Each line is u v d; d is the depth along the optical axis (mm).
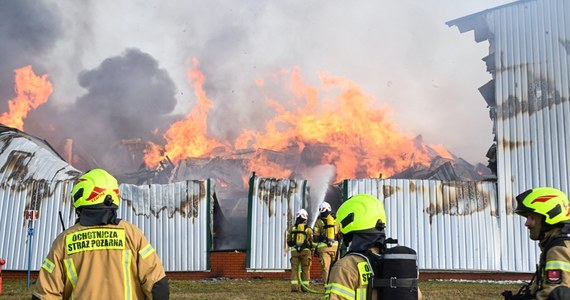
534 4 18344
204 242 17781
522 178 17453
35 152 19406
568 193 17000
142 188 18266
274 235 17734
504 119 17938
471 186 17656
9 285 15422
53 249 3791
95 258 3777
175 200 18094
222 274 17609
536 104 17734
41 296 3693
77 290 3725
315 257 17172
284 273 17594
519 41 18297
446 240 17312
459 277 17125
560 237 3617
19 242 18109
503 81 18203
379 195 17578
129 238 3883
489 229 17328
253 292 12891
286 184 18078
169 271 17734
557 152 17266
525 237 17125
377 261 3443
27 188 18547
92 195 3834
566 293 3418
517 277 16984
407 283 3365
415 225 17422
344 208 3604
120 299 3750
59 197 18375
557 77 17688
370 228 3531
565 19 17969
